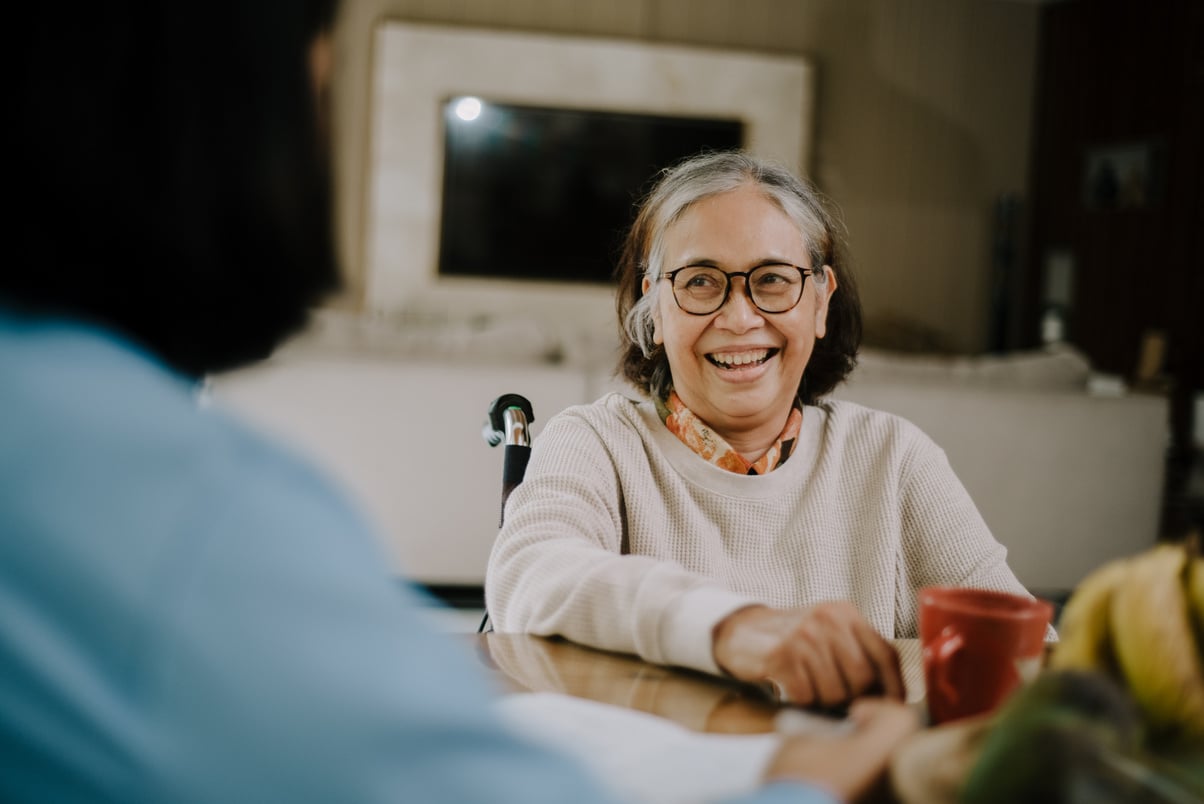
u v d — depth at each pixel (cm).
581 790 37
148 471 35
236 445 37
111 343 39
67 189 38
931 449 129
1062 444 374
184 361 43
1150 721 56
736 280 117
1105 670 58
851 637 75
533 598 96
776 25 732
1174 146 665
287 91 42
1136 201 693
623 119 715
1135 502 382
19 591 33
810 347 121
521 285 721
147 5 39
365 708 33
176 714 32
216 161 41
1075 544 380
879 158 755
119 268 40
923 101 757
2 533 33
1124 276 703
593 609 90
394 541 355
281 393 344
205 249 41
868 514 123
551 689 79
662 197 124
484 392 350
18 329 38
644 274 130
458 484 355
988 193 773
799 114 728
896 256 765
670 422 124
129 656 33
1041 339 771
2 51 38
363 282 704
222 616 33
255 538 34
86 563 33
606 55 708
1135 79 694
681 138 722
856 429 128
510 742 36
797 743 57
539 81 704
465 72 696
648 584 88
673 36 720
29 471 34
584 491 116
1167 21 670
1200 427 643
